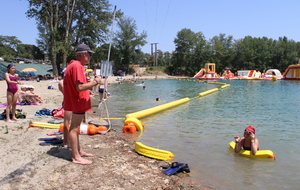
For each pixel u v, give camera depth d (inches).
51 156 194.7
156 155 225.1
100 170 180.2
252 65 3221.0
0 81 1117.1
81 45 181.2
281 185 177.6
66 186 150.0
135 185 162.9
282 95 828.6
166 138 296.0
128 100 673.6
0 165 171.9
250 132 234.8
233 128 349.7
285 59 3390.7
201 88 1226.0
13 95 316.8
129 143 271.3
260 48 3341.5
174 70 3211.1
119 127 349.1
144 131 330.3
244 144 244.4
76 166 181.3
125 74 2851.9
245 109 528.1
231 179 185.8
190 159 226.5
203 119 415.8
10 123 310.5
